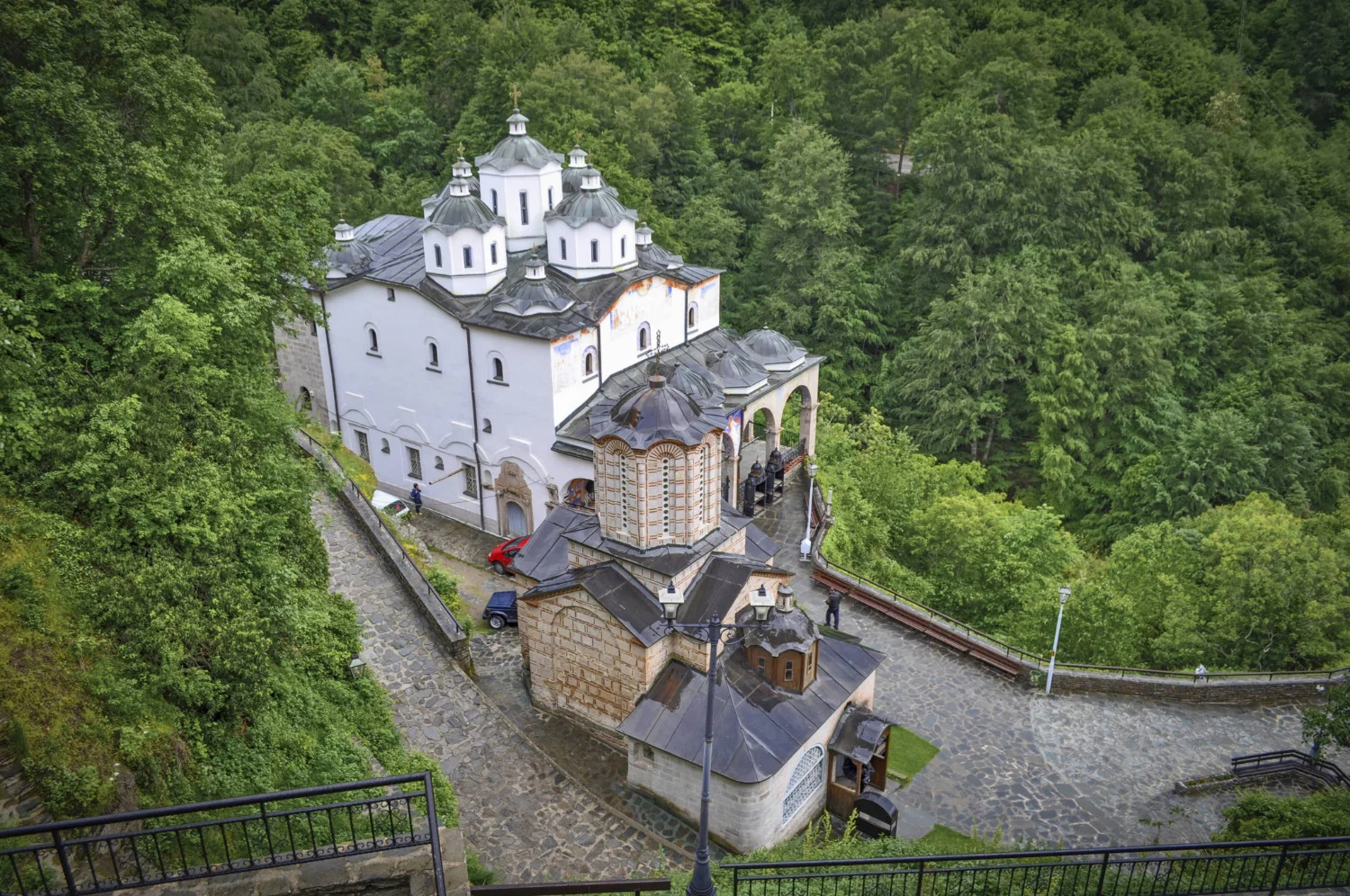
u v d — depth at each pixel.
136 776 17.89
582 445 39.91
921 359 67.75
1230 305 69.56
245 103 78.06
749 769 24.12
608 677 28.05
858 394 72.81
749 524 30.05
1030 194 69.50
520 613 29.72
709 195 76.88
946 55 81.56
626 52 86.88
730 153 85.06
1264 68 100.00
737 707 25.58
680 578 27.34
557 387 40.03
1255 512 50.59
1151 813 28.23
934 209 71.88
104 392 21.67
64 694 17.61
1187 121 87.44
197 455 22.25
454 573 40.56
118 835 12.95
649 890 19.73
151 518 20.59
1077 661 41.62
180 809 12.78
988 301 65.31
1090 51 90.00
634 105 74.31
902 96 80.62
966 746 30.94
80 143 22.84
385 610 32.16
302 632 23.72
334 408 48.22
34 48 22.44
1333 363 71.19
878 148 81.25
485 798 25.33
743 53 95.81
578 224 41.81
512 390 41.12
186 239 23.97
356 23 91.88
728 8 99.25
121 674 18.84
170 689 19.67
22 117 22.03
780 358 46.47
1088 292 68.31
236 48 79.69
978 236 70.12
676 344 46.75
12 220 24.55
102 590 19.38
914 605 37.62
